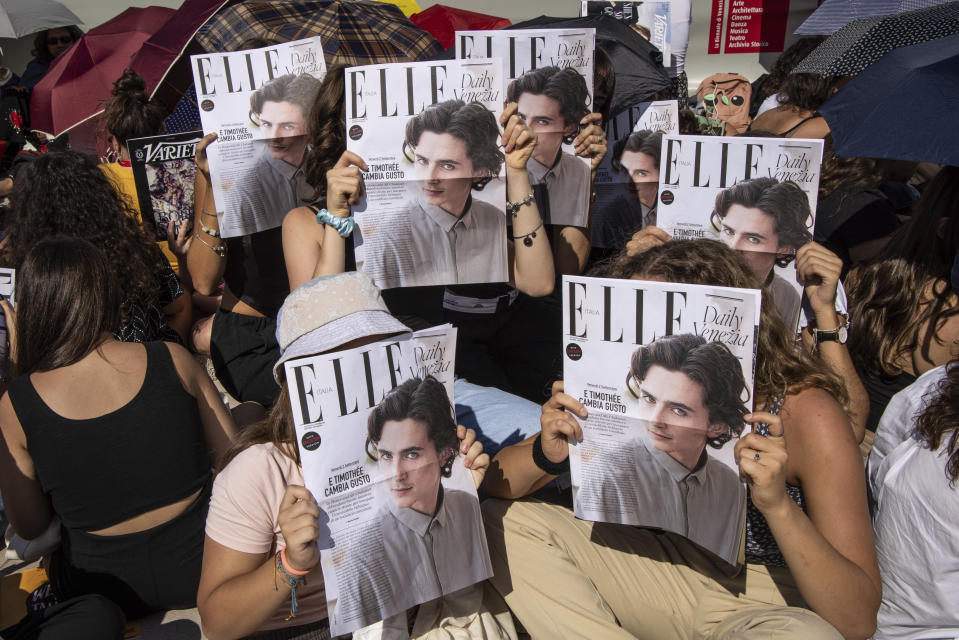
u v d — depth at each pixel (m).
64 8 7.95
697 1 7.38
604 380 1.95
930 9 3.03
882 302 2.67
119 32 6.25
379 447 1.84
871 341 2.71
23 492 2.41
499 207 2.58
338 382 1.76
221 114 2.98
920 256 2.58
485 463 1.98
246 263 3.43
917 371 2.65
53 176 3.12
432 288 3.25
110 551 2.45
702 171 2.57
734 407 1.84
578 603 2.08
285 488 1.91
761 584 2.16
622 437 1.97
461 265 2.63
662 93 3.96
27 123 6.80
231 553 1.86
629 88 3.53
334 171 2.49
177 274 4.30
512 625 2.21
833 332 2.54
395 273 2.61
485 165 2.54
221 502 1.88
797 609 1.96
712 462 1.90
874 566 1.87
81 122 5.97
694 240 2.17
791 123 4.09
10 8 7.47
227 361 3.49
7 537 2.79
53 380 2.34
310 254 2.74
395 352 1.84
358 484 1.82
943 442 1.92
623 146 3.46
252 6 4.76
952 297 2.53
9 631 2.22
